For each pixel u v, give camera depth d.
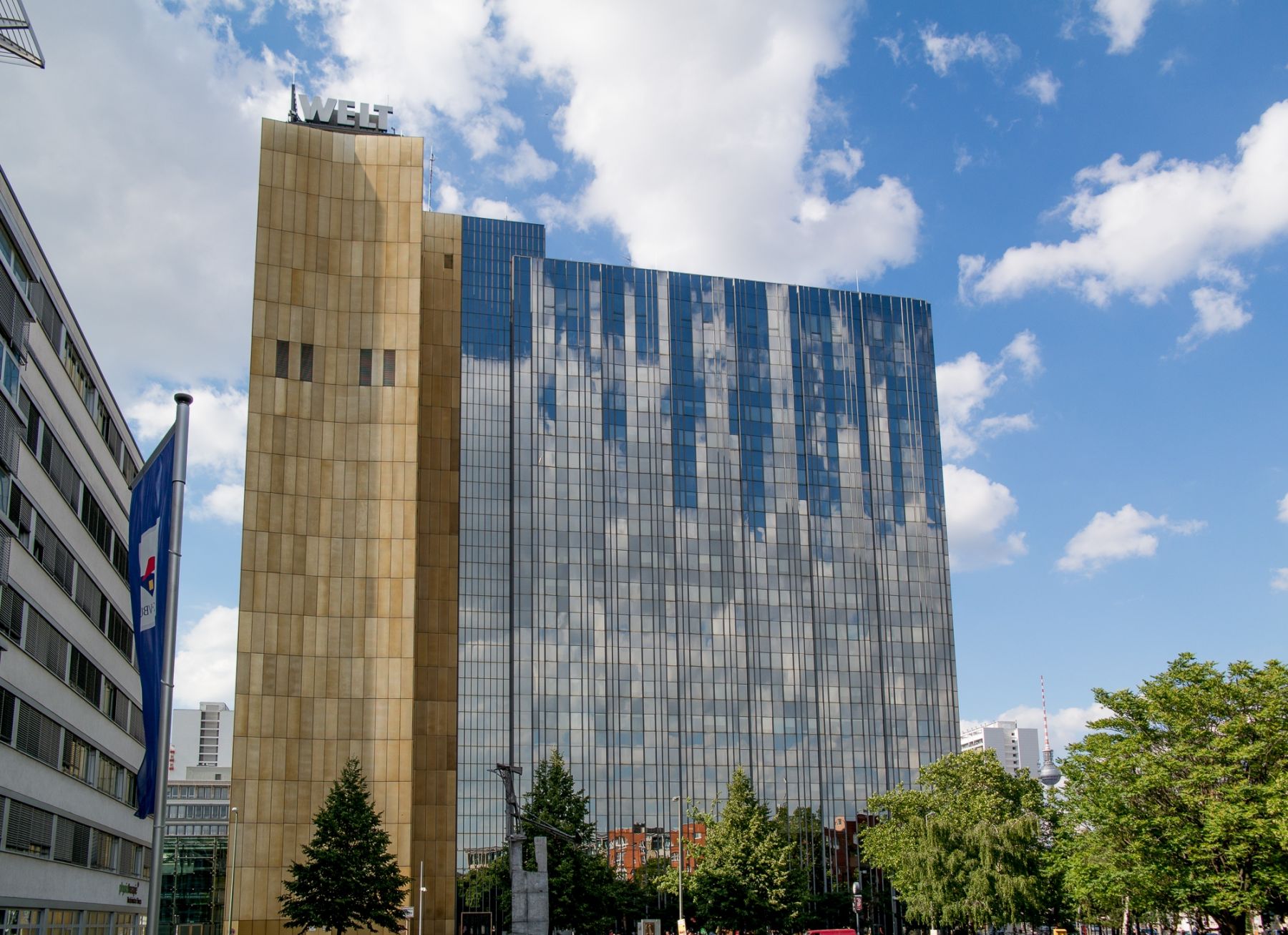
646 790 144.62
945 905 80.81
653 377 160.62
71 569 63.19
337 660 88.25
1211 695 60.09
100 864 70.38
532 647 145.88
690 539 156.00
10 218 44.47
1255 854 55.25
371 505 90.94
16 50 44.28
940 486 170.62
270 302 91.81
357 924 73.88
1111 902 71.12
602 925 88.00
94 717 68.38
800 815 148.88
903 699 159.00
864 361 171.50
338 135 96.44
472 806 138.50
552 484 152.38
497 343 156.25
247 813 84.06
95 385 68.62
